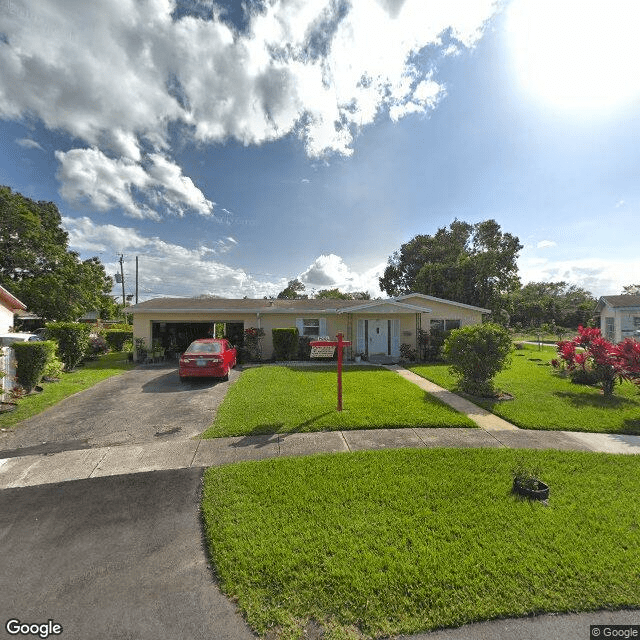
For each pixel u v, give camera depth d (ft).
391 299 54.13
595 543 9.23
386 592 7.61
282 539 9.39
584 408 22.93
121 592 7.73
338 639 6.57
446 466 14.06
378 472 13.48
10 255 67.05
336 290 163.12
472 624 6.92
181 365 31.22
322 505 11.13
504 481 12.82
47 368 29.53
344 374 35.83
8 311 31.60
